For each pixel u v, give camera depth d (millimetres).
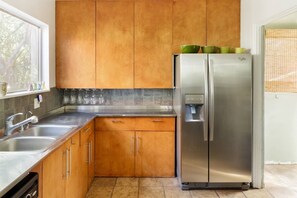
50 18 3637
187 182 3389
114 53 3873
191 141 3363
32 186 1524
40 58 3545
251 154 3400
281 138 4402
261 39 3377
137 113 3838
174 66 3873
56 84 3875
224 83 3330
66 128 2799
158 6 3844
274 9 2850
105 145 3738
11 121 2455
